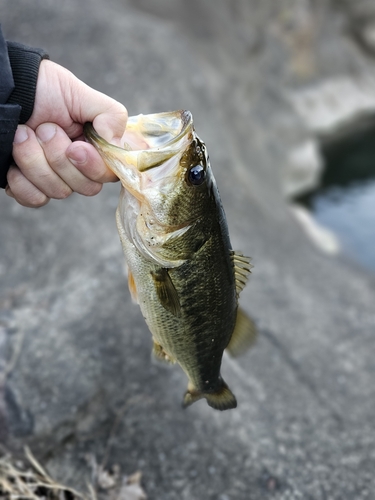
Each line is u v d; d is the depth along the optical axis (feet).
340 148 5.68
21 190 1.22
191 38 5.21
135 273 1.21
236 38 5.31
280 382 2.40
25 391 1.99
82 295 2.44
